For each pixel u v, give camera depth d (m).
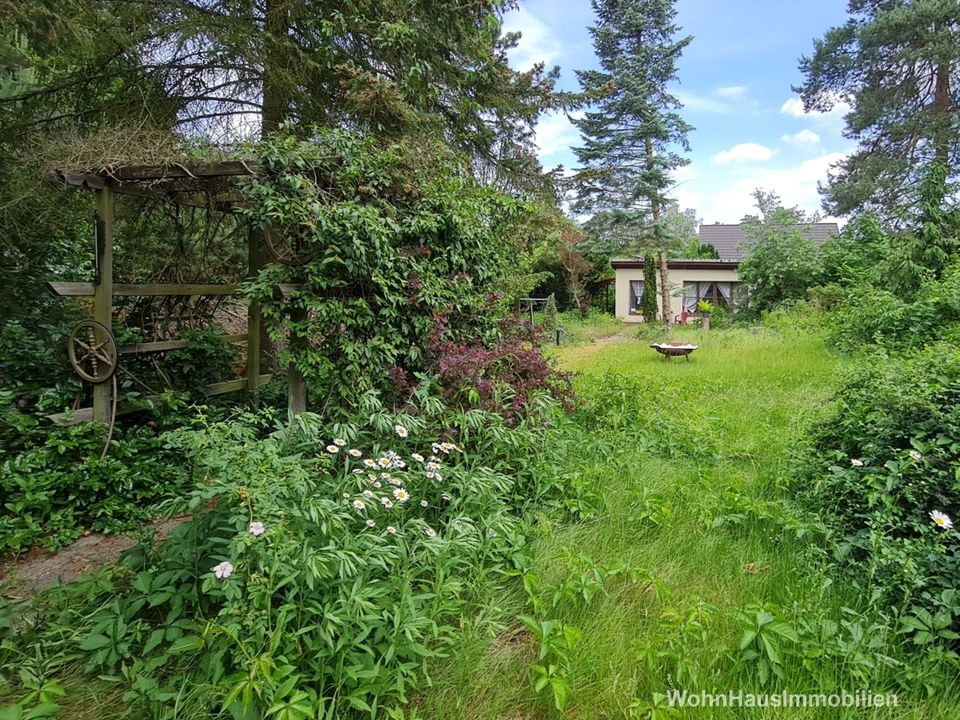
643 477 3.69
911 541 2.42
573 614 2.27
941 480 2.56
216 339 5.47
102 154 3.95
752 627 2.00
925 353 4.72
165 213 5.27
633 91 19.44
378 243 3.89
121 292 4.36
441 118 6.79
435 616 2.02
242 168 3.85
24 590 2.64
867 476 2.79
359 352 3.93
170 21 5.32
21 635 2.09
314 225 3.76
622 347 12.97
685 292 20.39
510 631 2.24
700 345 11.96
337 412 3.91
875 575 2.32
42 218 5.31
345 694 1.77
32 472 3.34
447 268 4.61
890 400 3.14
